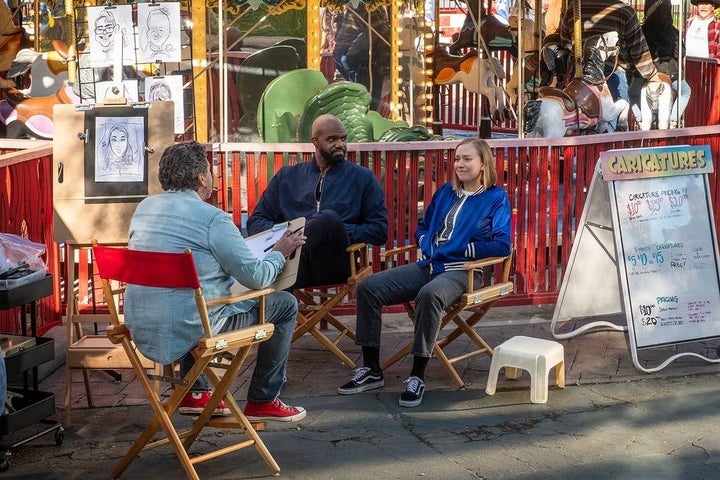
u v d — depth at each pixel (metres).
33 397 5.42
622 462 5.16
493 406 6.02
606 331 7.52
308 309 6.63
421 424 5.73
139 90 9.71
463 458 5.24
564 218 8.02
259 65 10.69
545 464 5.15
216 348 4.75
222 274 4.95
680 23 10.31
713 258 6.89
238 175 7.68
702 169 6.89
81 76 10.07
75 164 6.21
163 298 4.81
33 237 6.92
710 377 6.50
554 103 10.59
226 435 5.59
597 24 10.94
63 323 7.43
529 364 6.04
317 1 10.63
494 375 6.17
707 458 5.21
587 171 7.98
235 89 10.68
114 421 5.82
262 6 10.57
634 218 6.70
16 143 7.73
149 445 5.02
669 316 6.71
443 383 6.43
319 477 5.02
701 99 13.56
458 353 7.02
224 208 7.72
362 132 10.25
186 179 4.99
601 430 5.61
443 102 16.56
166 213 4.94
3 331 6.54
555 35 11.71
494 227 6.36
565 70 11.62
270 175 7.68
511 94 12.86
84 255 7.32
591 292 7.21
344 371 6.68
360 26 11.06
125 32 8.23
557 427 5.67
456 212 6.43
